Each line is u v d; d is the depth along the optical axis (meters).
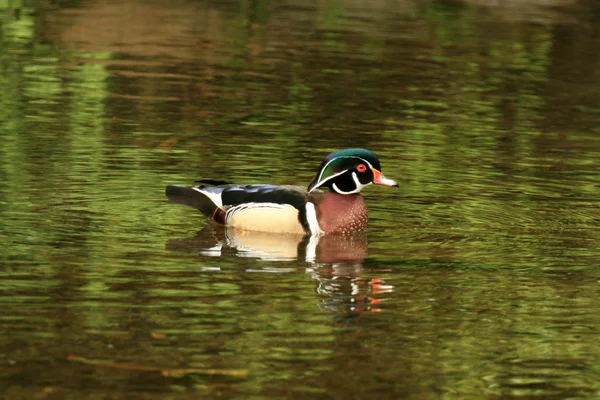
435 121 19.72
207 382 8.54
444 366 9.04
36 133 17.47
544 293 11.00
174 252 12.10
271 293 10.72
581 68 25.78
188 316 9.93
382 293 10.84
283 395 8.36
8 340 9.20
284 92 21.55
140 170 15.66
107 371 8.66
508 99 22.03
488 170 16.50
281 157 16.64
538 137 18.86
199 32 27.64
